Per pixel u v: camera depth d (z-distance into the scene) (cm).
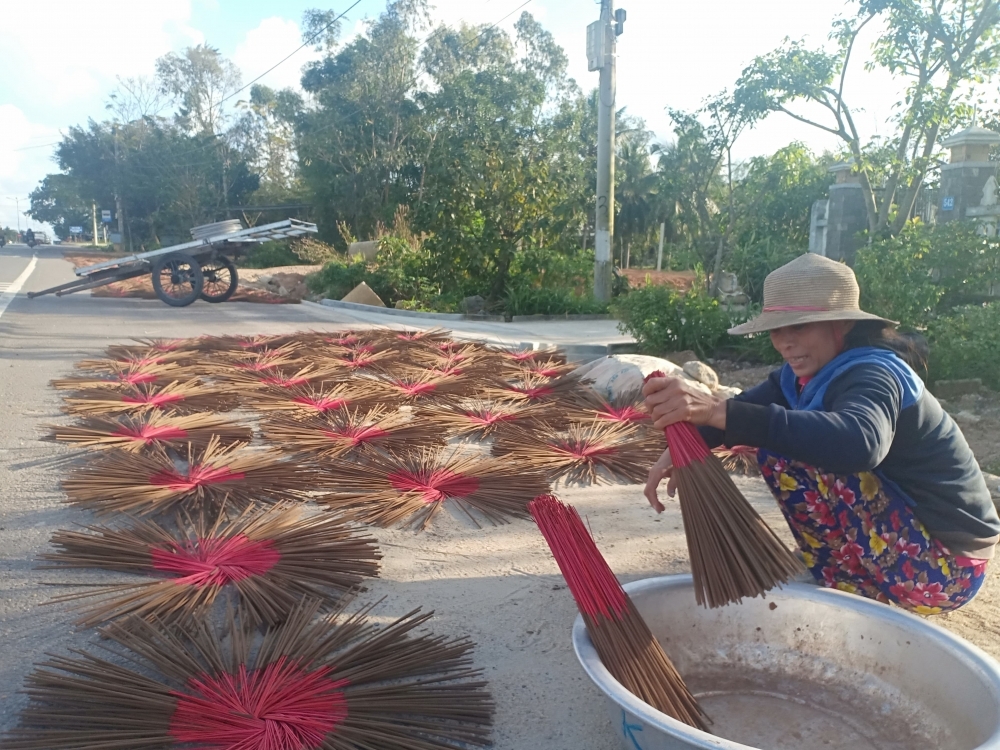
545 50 3566
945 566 208
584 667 163
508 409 517
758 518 172
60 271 2333
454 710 188
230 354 695
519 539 309
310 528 287
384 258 1523
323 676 194
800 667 201
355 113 3319
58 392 561
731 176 1037
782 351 213
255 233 1315
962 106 740
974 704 164
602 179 1352
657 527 326
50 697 182
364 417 471
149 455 381
